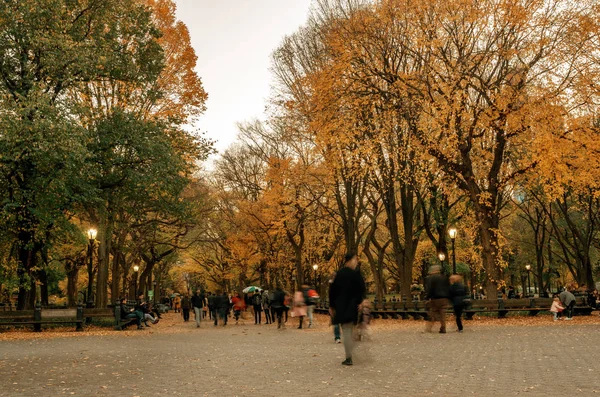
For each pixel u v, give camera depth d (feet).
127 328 91.25
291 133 110.01
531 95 80.28
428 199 116.78
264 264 171.12
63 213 85.40
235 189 154.61
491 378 26.53
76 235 102.99
